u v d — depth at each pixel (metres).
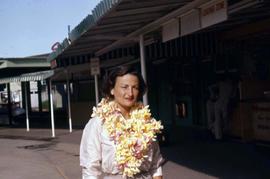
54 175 11.88
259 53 14.85
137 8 8.61
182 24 9.22
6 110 34.44
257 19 12.38
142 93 4.03
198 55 16.92
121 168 3.81
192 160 11.34
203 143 13.82
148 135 3.84
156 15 9.72
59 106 33.94
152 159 3.99
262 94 13.88
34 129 26.25
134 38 12.00
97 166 3.87
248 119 13.16
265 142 12.47
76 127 25.12
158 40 11.37
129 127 3.83
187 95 19.09
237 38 14.35
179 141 14.60
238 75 15.33
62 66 22.48
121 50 20.06
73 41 13.30
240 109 13.30
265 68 14.60
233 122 13.82
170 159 11.67
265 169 9.73
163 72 20.94
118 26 10.84
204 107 17.75
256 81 13.88
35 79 23.39
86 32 11.36
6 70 29.06
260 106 12.55
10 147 18.59
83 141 3.94
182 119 19.53
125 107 3.96
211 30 14.24
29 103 33.94
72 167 12.77
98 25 10.23
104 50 16.42
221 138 14.09
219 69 16.70
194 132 16.64
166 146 13.74
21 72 29.41
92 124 3.91
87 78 26.25
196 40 16.92
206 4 7.96
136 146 3.80
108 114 3.88
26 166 13.61
